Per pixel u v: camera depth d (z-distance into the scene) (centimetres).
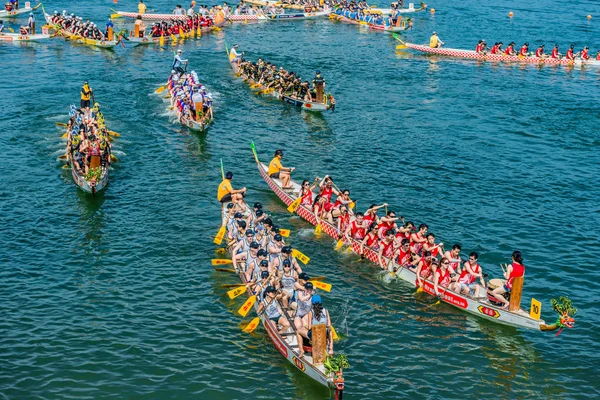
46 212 3709
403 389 2400
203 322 2762
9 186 4025
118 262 3206
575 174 4553
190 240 3453
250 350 2597
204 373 2444
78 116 4506
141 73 6669
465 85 6756
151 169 4369
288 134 5156
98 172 3919
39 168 4316
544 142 5162
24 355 2494
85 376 2397
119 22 9131
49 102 5631
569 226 3772
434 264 3020
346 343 2655
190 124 5097
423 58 7888
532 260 3378
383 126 5409
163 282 3050
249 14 9875
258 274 2864
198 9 10275
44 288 2956
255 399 2323
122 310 2814
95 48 7756
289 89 6016
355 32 9256
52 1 10375
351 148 4897
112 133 4791
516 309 2775
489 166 4641
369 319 2828
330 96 5600
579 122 5659
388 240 3183
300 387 2394
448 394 2388
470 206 3988
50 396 2289
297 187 4053
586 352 2673
